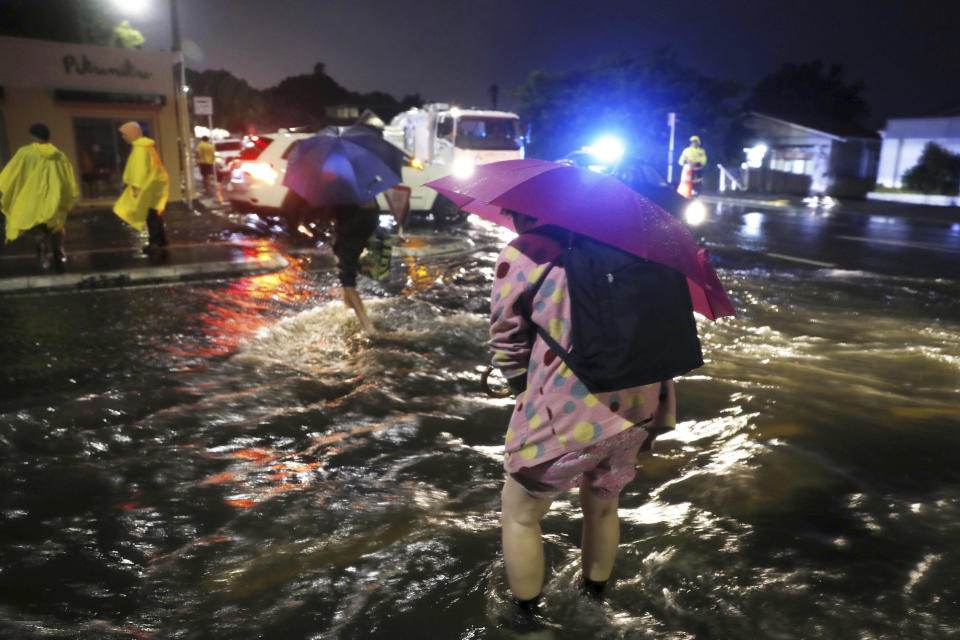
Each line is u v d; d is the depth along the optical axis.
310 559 2.83
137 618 2.45
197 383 4.98
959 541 2.95
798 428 4.24
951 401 4.73
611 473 2.35
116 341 6.10
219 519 3.15
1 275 8.69
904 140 35.41
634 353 2.04
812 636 2.35
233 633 2.38
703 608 2.51
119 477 3.54
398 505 3.30
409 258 11.40
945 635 2.34
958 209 26.42
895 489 3.45
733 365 5.59
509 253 2.22
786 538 2.98
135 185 11.02
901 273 10.55
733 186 38.62
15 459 3.71
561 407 2.18
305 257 11.30
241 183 14.14
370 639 2.36
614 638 2.36
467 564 2.81
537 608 2.51
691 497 3.39
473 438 4.15
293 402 4.66
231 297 8.16
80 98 19.66
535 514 2.41
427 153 22.31
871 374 5.36
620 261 2.06
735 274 10.14
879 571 2.72
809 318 7.33
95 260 10.13
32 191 9.23
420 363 5.55
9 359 5.48
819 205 27.17
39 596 2.56
